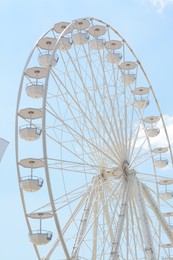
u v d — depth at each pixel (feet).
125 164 165.58
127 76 185.26
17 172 161.17
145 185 170.71
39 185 160.66
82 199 161.48
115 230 155.22
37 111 161.38
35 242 157.07
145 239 156.97
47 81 151.74
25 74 166.20
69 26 166.20
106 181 161.58
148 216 166.91
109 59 183.83
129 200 163.84
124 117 168.76
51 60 155.12
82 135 162.50
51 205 143.23
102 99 165.27
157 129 189.78
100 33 179.93
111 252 151.74
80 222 159.12
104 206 160.76
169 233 169.99
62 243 143.74
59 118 155.43
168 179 176.04
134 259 157.58
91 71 166.40
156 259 155.84
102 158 165.17
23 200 160.04
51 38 170.81
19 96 163.63
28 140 166.20
